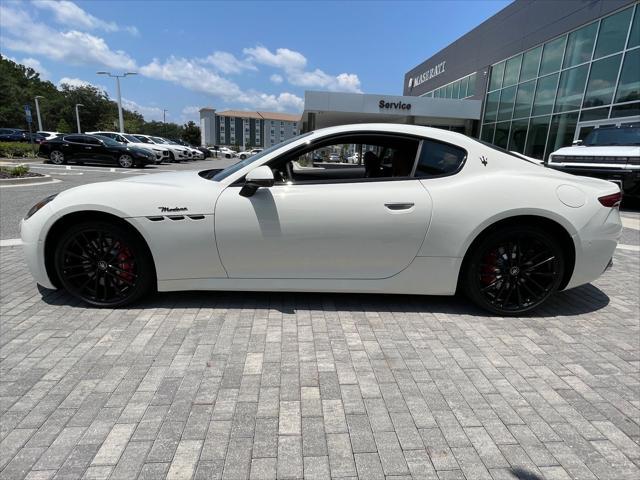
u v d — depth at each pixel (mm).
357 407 1986
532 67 17156
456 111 21297
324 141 2963
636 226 7055
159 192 2828
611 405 2055
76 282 2998
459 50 25281
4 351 2412
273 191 2809
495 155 3021
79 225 2850
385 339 2658
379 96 20688
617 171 8234
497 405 2031
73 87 86188
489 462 1670
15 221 6094
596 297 3506
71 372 2217
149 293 3287
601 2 12953
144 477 1552
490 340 2686
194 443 1729
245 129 123688
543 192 2846
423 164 2951
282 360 2379
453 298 3344
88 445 1704
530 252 2951
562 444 1780
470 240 2861
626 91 11945
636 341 2723
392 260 2910
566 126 14859
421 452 1713
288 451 1698
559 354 2535
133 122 71438
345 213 2797
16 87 69000
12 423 1822
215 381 2162
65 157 18094
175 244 2838
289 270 2932
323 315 2975
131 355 2395
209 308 3039
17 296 3217
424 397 2078
